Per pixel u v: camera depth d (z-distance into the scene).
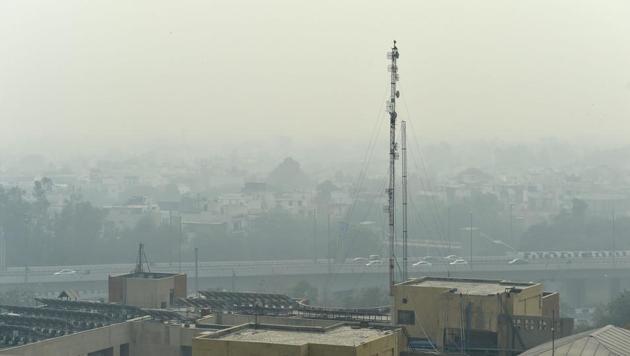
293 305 123.88
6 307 123.75
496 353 99.50
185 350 110.38
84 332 106.38
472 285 109.75
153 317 117.75
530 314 106.06
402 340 96.62
